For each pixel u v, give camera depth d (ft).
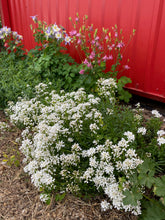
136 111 10.58
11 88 13.17
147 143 8.55
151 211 5.02
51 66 14.90
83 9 14.10
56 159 6.75
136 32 11.76
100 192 6.80
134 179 5.64
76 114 7.57
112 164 6.56
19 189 7.37
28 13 19.66
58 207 6.58
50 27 15.02
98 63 13.28
